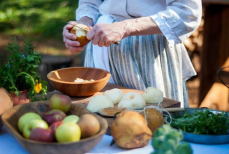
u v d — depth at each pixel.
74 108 1.38
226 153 1.22
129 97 1.59
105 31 1.69
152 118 1.32
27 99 1.56
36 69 1.60
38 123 1.20
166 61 1.99
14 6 7.36
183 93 2.19
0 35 6.24
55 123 1.19
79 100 1.74
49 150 1.10
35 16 7.02
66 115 1.38
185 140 1.30
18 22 6.77
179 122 1.35
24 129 1.20
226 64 2.95
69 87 1.70
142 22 1.75
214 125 1.32
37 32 6.43
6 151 1.26
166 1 1.83
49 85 3.73
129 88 1.94
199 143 1.28
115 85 1.99
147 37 1.95
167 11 1.77
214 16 2.86
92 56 2.13
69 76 1.89
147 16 1.90
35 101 1.52
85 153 1.22
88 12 2.15
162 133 0.96
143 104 1.57
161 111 1.38
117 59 1.98
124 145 1.23
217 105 3.13
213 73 3.03
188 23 1.77
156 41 1.96
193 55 3.86
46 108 1.39
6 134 1.38
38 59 1.60
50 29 6.50
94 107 1.54
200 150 1.23
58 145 1.09
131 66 1.96
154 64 1.96
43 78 3.81
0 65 1.58
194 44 3.80
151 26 1.75
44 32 6.42
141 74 1.99
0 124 1.36
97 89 1.75
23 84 1.56
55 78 1.84
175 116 1.45
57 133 1.12
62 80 1.87
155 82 1.96
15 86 1.54
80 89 1.71
